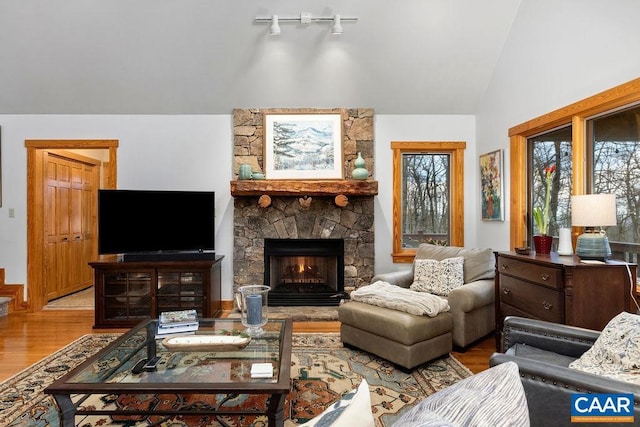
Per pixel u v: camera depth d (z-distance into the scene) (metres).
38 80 3.94
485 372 0.82
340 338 3.12
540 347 1.85
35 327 3.71
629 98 2.36
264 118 4.30
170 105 4.25
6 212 4.25
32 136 4.26
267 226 4.31
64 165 5.12
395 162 4.45
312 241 4.36
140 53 3.76
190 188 4.36
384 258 4.47
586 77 2.67
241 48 3.77
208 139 4.36
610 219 2.24
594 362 1.53
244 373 1.74
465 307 2.88
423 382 2.43
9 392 2.31
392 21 3.57
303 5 3.43
